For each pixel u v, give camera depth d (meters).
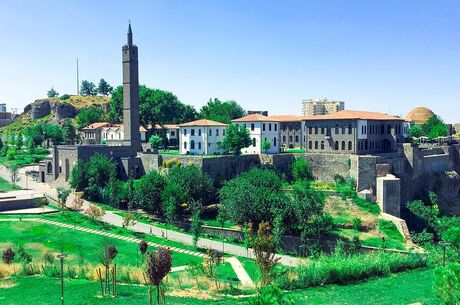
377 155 107.75
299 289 49.19
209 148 123.25
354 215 91.56
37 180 118.00
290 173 111.44
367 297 45.09
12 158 145.12
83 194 99.25
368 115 120.12
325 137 115.56
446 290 30.31
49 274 52.06
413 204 102.56
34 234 72.50
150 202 90.88
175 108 167.38
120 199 96.25
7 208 88.62
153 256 33.31
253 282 54.56
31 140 165.12
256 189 85.44
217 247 76.38
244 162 110.62
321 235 81.06
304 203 80.75
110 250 46.81
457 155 133.75
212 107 190.12
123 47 125.69
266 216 81.31
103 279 50.84
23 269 52.56
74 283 48.75
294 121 147.25
